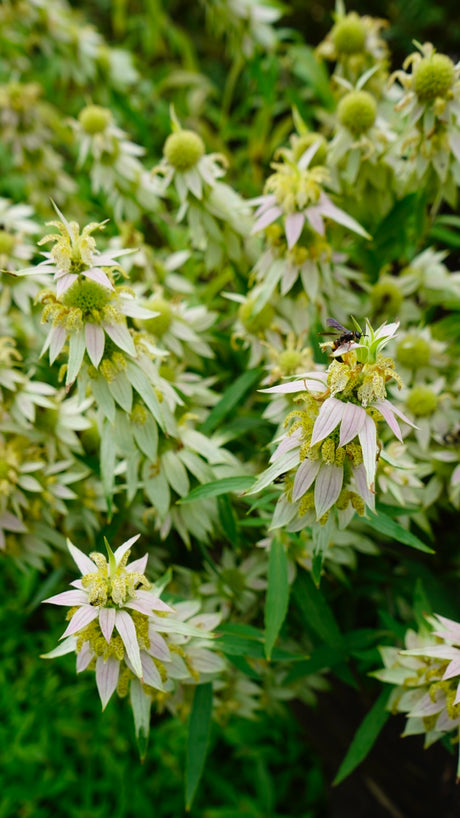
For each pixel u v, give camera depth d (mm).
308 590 679
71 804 894
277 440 577
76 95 1173
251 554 737
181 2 1468
